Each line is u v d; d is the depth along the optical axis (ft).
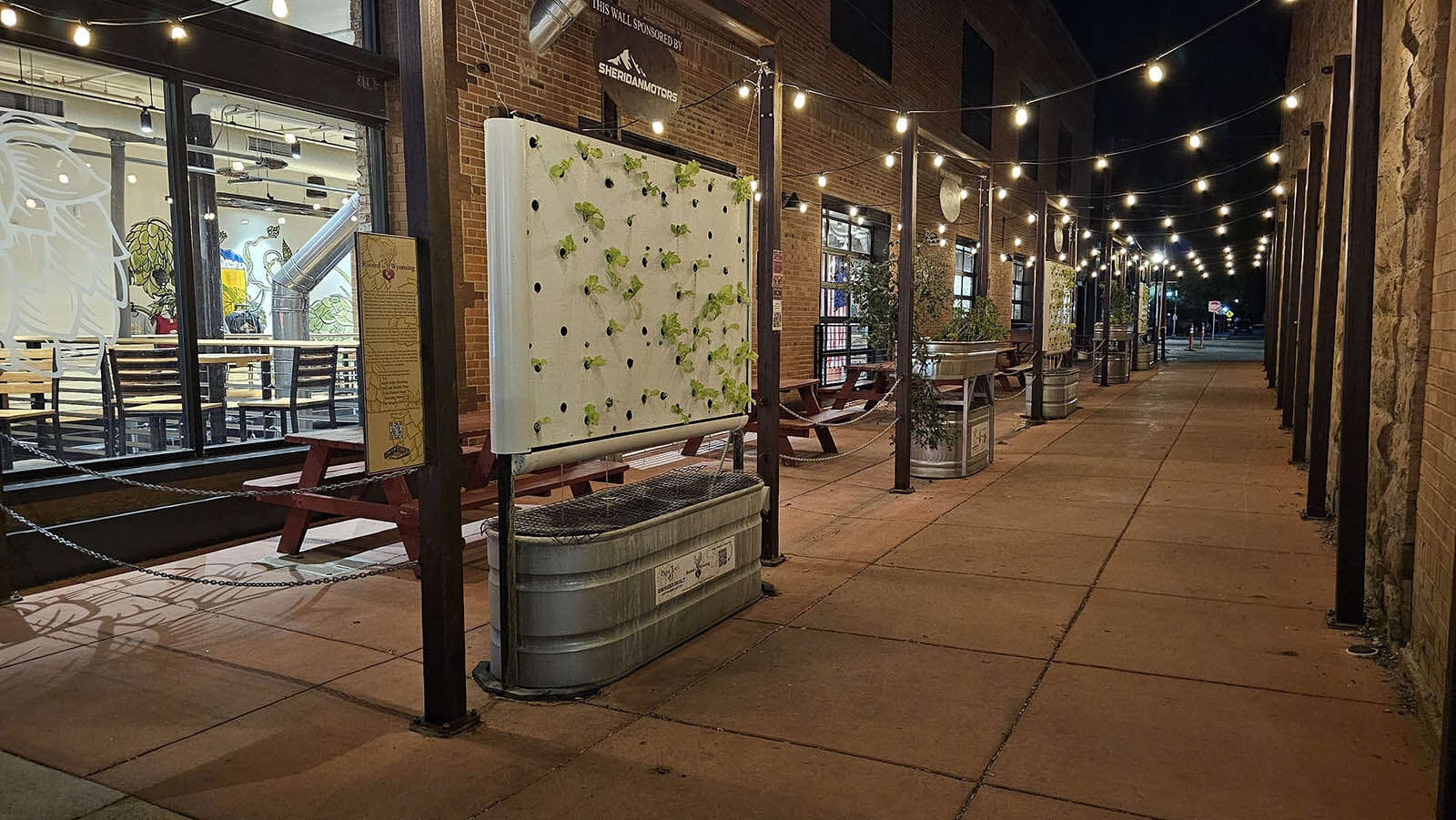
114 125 21.80
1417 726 11.16
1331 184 20.89
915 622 15.31
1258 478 28.22
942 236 59.77
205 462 20.22
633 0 30.66
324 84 22.45
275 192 37.81
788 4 41.09
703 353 15.98
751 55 38.50
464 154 25.43
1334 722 11.32
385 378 10.34
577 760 10.54
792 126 42.01
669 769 10.29
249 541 20.95
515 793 9.78
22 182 16.81
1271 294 63.57
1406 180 14.20
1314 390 22.16
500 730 11.37
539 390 12.30
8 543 16.79
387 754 10.72
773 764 10.39
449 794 9.77
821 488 27.43
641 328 14.34
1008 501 25.12
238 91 20.77
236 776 10.16
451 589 11.28
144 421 23.81
